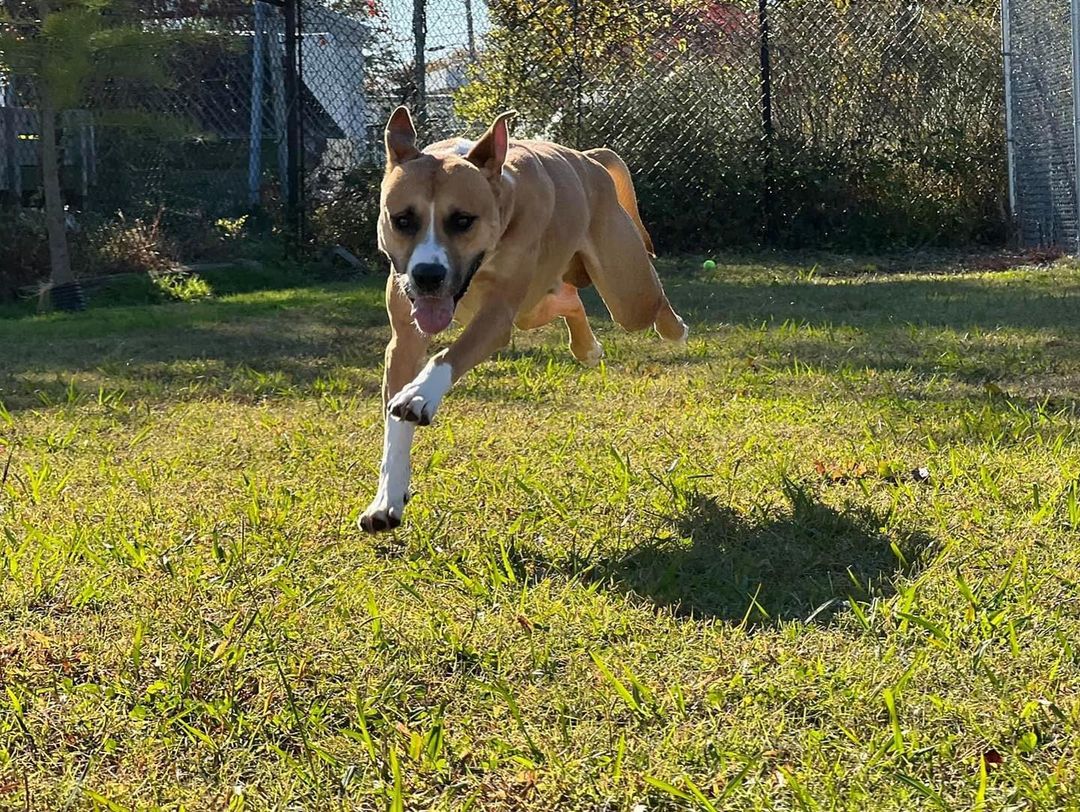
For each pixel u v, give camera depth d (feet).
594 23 19.40
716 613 5.35
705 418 8.36
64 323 14.08
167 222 18.85
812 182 19.77
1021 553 5.70
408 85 19.60
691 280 16.80
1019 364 10.00
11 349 12.26
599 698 4.60
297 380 10.30
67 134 18.49
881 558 5.88
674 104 19.63
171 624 5.28
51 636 5.17
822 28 19.85
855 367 10.12
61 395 9.88
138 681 4.83
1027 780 4.01
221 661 4.92
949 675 4.66
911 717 4.40
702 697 4.60
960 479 6.85
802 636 5.04
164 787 4.16
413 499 6.82
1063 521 6.15
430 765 4.20
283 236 19.01
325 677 4.84
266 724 4.52
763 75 19.71
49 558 5.95
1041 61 18.67
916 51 20.07
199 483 7.20
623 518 6.48
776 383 9.57
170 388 10.09
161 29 17.21
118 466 7.68
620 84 19.61
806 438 7.82
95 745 4.43
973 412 8.25
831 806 3.88
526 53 19.47
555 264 7.15
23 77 16.06
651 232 19.80
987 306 13.29
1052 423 7.95
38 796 4.11
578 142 19.56
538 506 6.66
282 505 6.65
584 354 8.71
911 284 15.61
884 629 5.08
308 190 19.54
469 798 4.01
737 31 19.70
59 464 7.71
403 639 5.08
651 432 8.07
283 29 19.69
